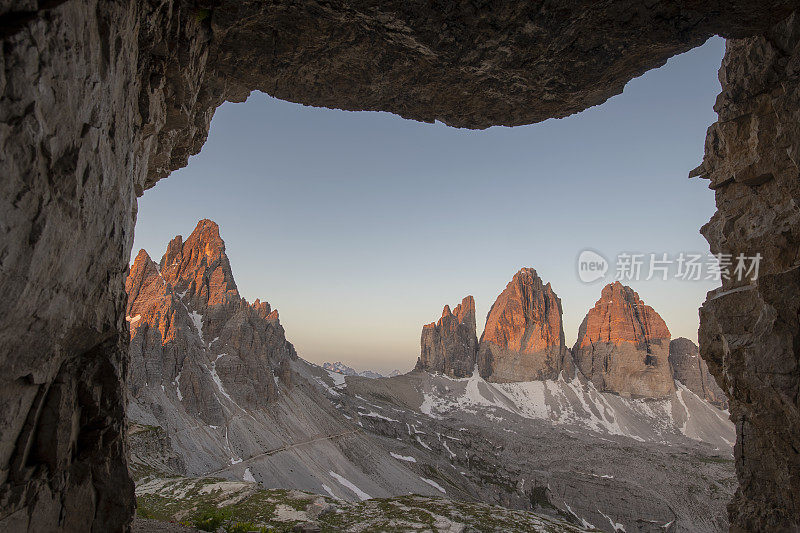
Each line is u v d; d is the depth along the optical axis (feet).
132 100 45.16
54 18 27.30
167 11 52.47
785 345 74.08
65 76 29.25
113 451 48.52
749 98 83.71
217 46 71.15
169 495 141.79
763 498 85.25
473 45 71.51
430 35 69.41
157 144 72.79
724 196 93.71
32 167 26.76
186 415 440.04
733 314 86.33
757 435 86.48
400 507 147.23
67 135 30.25
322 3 64.39
